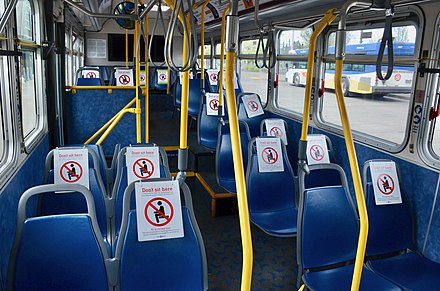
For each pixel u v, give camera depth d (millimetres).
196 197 4742
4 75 2723
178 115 7250
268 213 3404
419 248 3043
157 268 1891
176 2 1251
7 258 2422
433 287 2457
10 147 2773
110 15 2203
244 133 4352
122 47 10703
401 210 2965
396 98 3303
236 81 6082
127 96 5289
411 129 3107
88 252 1823
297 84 4969
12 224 2574
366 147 3623
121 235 1873
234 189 3854
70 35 7137
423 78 2986
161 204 1890
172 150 5680
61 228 1797
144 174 2602
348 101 4023
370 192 2900
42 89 4105
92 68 8047
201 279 1962
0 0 2580
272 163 3453
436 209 2902
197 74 7266
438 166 2891
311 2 3381
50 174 2518
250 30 5871
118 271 1863
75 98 5137
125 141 5438
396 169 2994
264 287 2947
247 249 1203
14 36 2814
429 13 2910
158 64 10188
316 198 2506
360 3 1631
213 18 5984
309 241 2469
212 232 3826
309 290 2510
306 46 4629
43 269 1765
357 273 1766
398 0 3088
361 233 1722
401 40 3199
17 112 2838
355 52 3818
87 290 1823
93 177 2607
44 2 4020
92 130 5277
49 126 4480
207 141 5027
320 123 4414
